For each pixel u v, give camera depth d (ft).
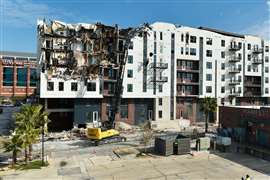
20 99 360.07
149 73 224.12
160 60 229.04
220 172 105.81
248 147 142.72
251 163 118.62
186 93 246.27
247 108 158.30
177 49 238.27
